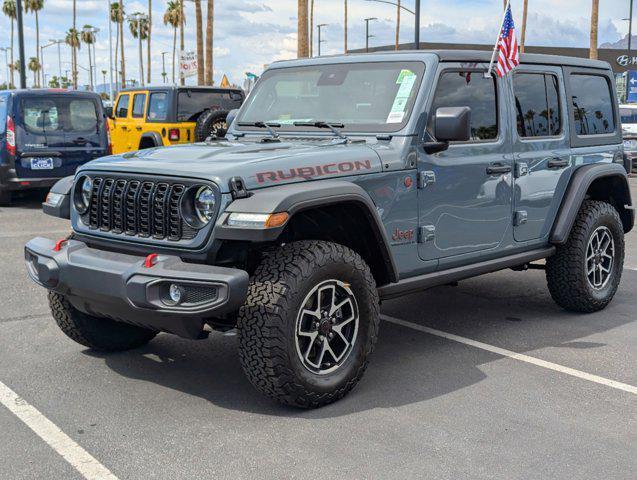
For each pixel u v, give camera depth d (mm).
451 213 4855
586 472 3355
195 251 3836
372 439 3678
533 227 5559
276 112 5242
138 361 4871
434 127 4422
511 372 4695
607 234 6137
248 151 4258
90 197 4336
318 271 3900
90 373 4637
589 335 5527
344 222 4336
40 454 3508
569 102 5910
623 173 6305
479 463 3430
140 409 4059
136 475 3307
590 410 4082
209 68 31422
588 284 5980
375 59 4977
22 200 13828
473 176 4961
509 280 7414
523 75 5520
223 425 3842
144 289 3707
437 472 3342
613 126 6449
